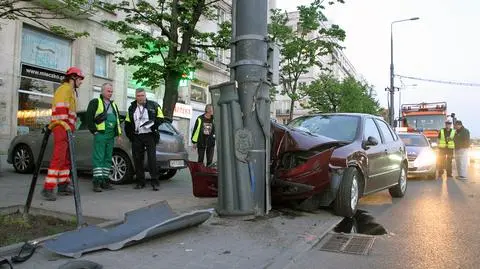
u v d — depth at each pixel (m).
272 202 7.53
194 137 11.56
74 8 8.52
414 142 15.98
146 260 4.59
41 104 18.08
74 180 5.45
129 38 13.99
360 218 7.30
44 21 17.55
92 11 13.21
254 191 6.69
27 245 4.64
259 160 6.73
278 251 5.08
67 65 19.31
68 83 7.53
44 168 11.18
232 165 6.62
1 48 16.16
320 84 34.22
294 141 7.20
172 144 10.21
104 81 21.12
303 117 9.10
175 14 14.14
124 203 7.41
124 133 9.91
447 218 7.39
